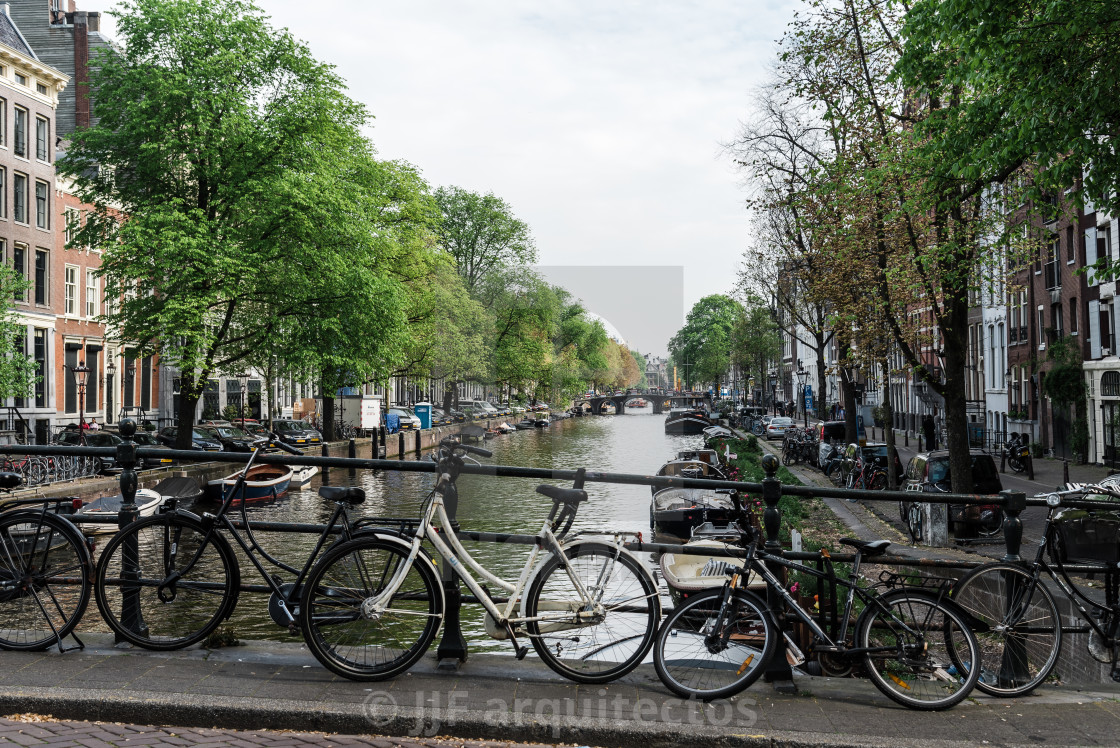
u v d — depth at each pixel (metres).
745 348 55.62
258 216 27.02
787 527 15.67
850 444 27.67
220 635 5.51
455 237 47.62
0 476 5.45
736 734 4.33
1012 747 4.28
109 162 27.67
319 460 5.36
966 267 15.07
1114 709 4.86
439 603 5.03
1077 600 5.56
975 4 11.80
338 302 29.84
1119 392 29.64
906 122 16.56
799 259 29.08
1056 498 5.79
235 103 27.00
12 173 36.19
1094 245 31.42
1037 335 37.44
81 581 5.42
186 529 5.49
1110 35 11.34
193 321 25.77
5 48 35.19
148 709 4.51
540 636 4.93
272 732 4.44
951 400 15.64
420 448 48.19
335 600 4.95
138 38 27.22
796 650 5.26
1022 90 12.11
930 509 15.18
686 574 6.26
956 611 5.03
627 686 4.96
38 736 4.30
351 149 33.19
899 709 4.79
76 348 41.56
